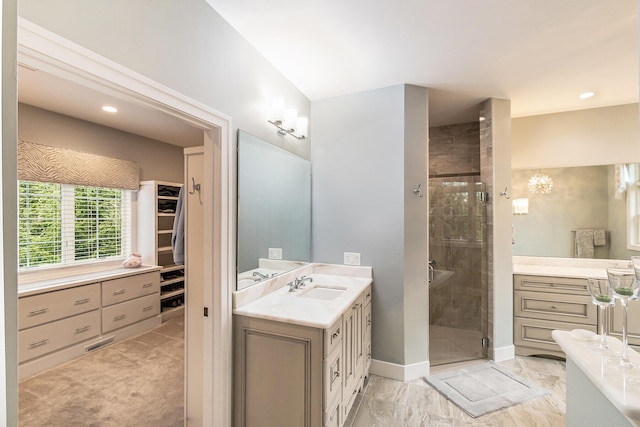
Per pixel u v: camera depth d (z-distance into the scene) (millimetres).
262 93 2047
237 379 1706
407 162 2496
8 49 414
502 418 1968
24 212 2807
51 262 3008
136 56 1164
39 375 2492
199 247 1737
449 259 3113
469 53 2041
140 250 3826
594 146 3121
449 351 2943
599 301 1216
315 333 1521
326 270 2719
